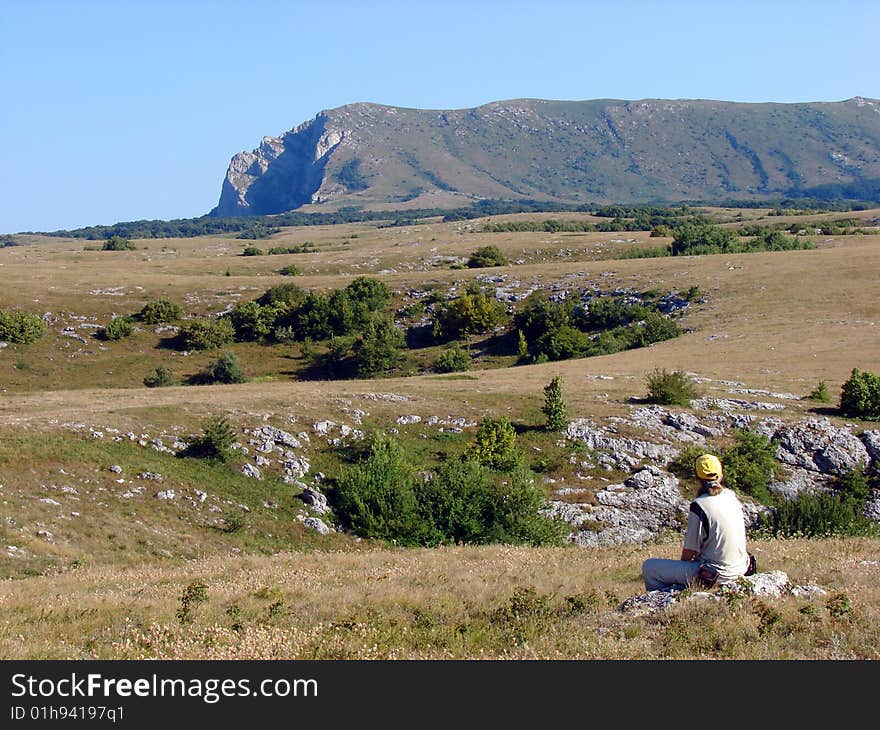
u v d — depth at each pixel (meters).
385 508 38.44
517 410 49.59
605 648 9.45
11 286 107.12
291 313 99.81
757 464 42.34
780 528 37.38
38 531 32.19
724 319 83.38
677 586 11.27
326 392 53.22
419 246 155.75
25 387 83.00
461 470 39.19
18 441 39.44
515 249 147.25
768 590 11.25
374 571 17.92
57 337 94.19
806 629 9.74
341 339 92.00
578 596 12.18
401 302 107.56
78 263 152.50
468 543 36.25
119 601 14.71
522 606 11.51
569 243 150.25
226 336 96.81
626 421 47.41
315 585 15.75
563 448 45.03
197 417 45.91
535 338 91.62
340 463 43.56
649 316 87.56
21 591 17.39
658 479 42.28
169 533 35.12
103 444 41.34
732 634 9.49
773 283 93.31
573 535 38.66
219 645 10.70
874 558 15.77
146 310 100.25
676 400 49.84
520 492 37.78
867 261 98.62
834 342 69.38
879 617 10.11
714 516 11.09
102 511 35.41
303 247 180.62
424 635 10.72
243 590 15.42
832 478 42.84
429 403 50.47
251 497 39.53
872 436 44.84
